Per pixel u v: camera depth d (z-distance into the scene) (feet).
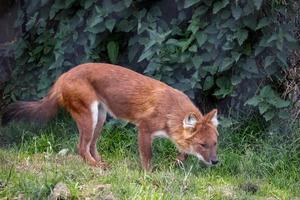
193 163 49.93
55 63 56.49
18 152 50.34
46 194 39.75
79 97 48.19
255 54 52.31
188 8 54.70
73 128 56.24
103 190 40.63
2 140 55.16
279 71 54.54
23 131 54.95
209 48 53.06
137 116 48.47
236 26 52.26
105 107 49.60
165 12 55.72
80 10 56.80
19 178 41.04
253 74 53.57
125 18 55.83
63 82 48.93
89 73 48.78
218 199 42.96
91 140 49.08
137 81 48.80
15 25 60.13
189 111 47.73
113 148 53.67
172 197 40.42
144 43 55.06
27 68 59.62
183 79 53.78
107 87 48.80
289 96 54.44
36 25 59.47
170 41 53.62
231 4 52.19
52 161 48.34
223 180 47.57
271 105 52.11
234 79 53.21
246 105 54.44
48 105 49.57
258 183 47.34
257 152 51.65
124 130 54.34
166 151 52.37
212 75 53.72
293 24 54.08
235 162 50.60
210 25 53.11
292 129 52.39
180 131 47.55
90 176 43.29
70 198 39.32
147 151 48.16
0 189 39.75
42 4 58.03
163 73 53.78
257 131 53.72
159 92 48.24
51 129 55.88
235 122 53.67
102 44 57.06
